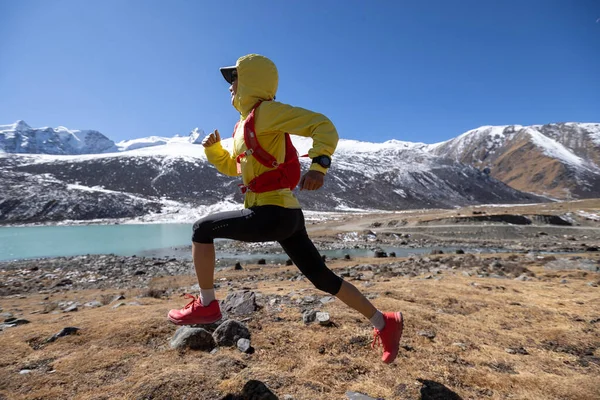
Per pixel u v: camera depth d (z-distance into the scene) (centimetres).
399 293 586
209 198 13275
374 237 4631
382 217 7606
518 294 633
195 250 261
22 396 261
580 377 322
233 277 1454
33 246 4400
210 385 272
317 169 220
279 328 402
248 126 247
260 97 258
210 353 338
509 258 1677
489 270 1118
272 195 247
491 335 422
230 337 362
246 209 252
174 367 302
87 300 977
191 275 1870
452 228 5141
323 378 297
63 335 372
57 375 291
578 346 399
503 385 304
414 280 798
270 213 243
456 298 570
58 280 1658
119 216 10762
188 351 338
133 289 1321
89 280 1678
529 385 306
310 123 236
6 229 7731
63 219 10100
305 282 959
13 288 1425
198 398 258
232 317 445
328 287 274
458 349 373
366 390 282
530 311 520
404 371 319
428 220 5838
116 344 354
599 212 5919
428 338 397
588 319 486
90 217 10456
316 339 371
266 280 1253
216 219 253
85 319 440
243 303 484
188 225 8769
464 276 939
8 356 325
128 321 410
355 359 333
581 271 1049
